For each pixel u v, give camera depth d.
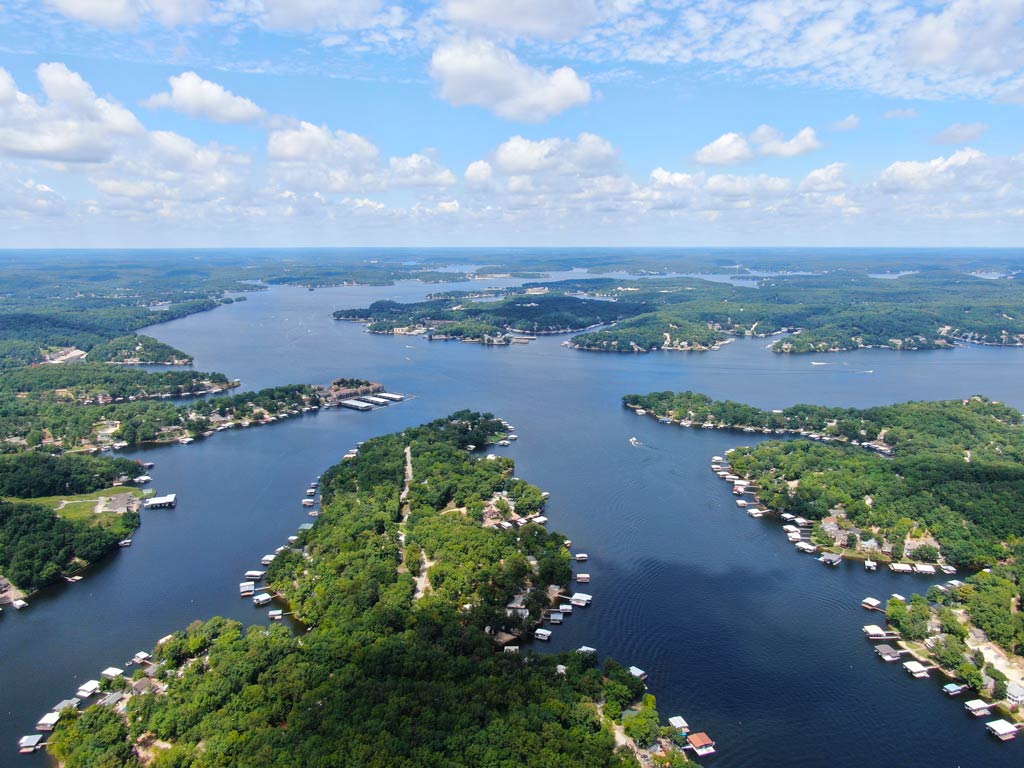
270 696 168.25
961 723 175.25
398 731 154.38
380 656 180.62
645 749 159.50
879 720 175.88
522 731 155.38
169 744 160.00
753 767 160.50
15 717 174.62
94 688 183.38
